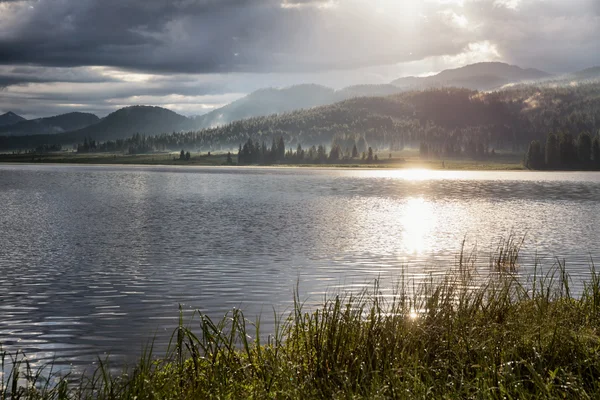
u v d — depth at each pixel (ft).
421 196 278.26
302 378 26.48
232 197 266.98
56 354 43.86
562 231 131.23
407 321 30.73
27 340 47.65
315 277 75.97
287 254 97.25
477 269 79.87
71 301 62.44
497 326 30.63
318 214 179.11
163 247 106.11
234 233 128.47
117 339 47.47
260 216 172.14
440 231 132.26
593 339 28.17
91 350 44.73
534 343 28.09
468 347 27.76
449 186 398.01
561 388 23.72
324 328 31.48
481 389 22.98
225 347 31.04
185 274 78.69
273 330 46.98
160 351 43.60
